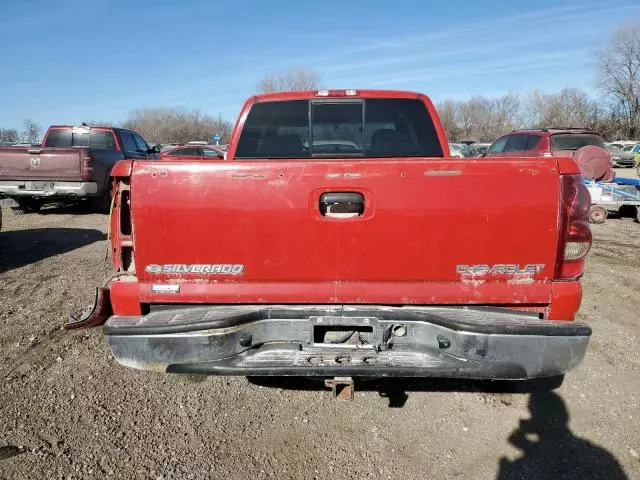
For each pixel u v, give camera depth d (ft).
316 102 13.00
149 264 9.52
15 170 35.68
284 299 9.64
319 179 9.32
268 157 13.06
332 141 13.03
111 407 11.28
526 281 9.45
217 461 9.57
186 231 9.41
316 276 9.57
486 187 9.25
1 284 20.10
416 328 9.25
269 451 9.88
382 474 9.27
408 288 9.55
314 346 9.37
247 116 13.08
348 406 11.50
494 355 8.80
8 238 29.76
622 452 9.91
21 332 15.23
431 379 12.74
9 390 11.87
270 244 9.46
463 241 9.36
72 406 11.28
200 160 9.43
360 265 9.50
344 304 9.66
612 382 12.62
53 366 13.14
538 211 9.27
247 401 11.68
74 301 18.10
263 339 9.39
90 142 40.78
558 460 9.67
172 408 11.32
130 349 9.03
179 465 9.43
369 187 9.30
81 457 9.57
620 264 24.86
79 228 33.27
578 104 232.12
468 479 9.15
